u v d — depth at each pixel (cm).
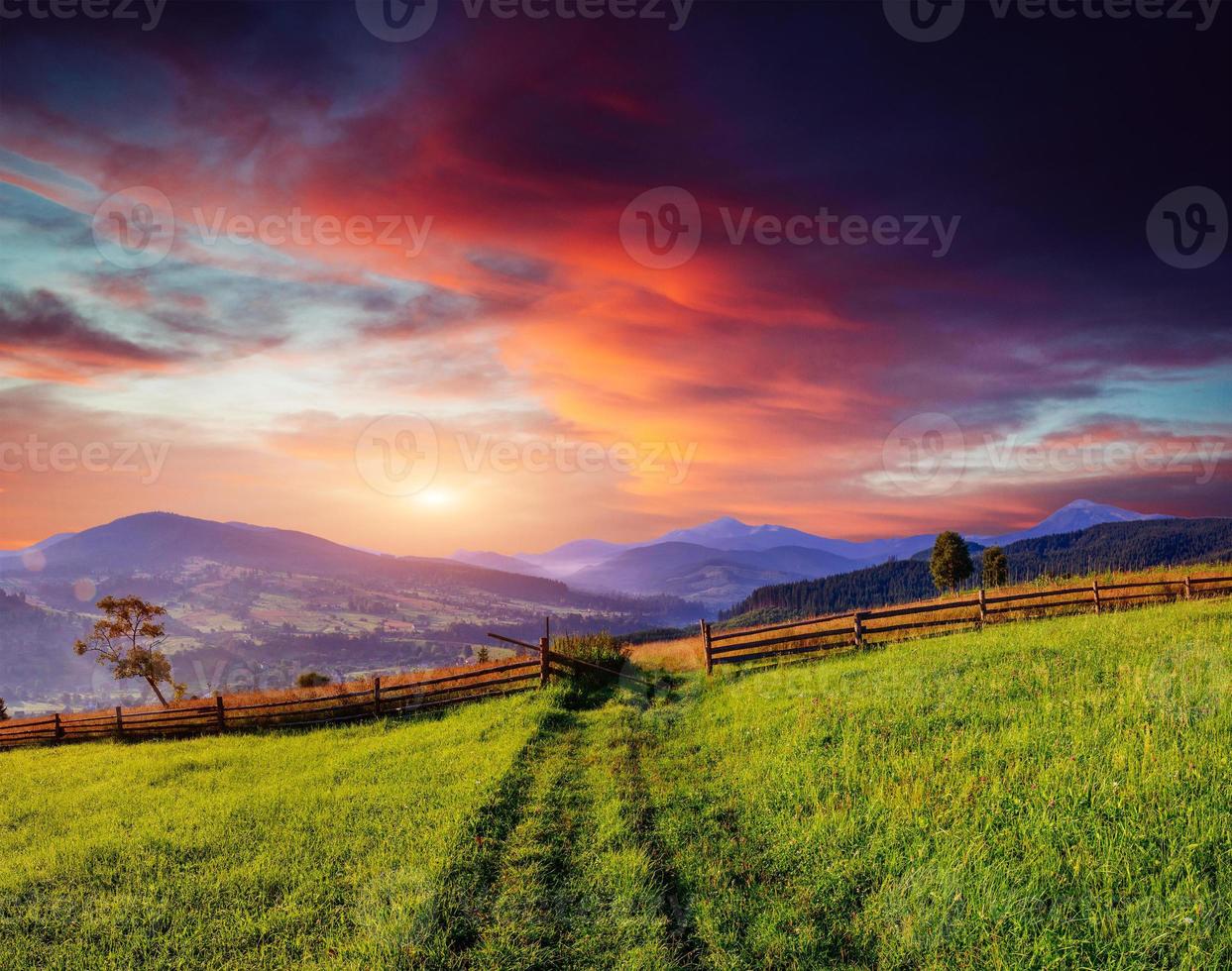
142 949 603
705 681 1672
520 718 1452
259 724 1988
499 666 1855
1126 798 625
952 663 1277
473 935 583
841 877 612
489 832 793
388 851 764
